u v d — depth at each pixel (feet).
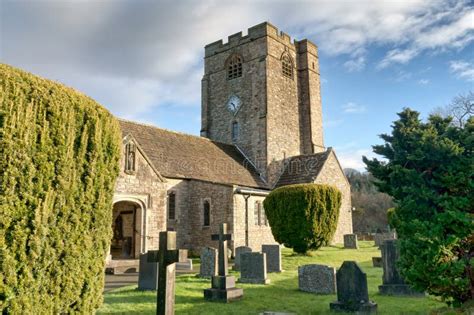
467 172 22.98
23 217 15.74
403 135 25.82
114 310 28.81
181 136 93.71
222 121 113.29
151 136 84.07
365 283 28.86
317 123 118.52
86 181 19.12
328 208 65.51
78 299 18.43
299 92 119.14
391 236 91.50
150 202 63.31
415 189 23.73
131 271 54.13
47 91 17.53
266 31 108.58
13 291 15.16
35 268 16.17
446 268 21.84
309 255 64.95
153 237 63.16
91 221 19.47
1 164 15.17
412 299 33.06
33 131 16.53
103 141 20.57
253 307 30.94
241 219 76.95
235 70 113.70
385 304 31.14
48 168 16.97
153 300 32.27
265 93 105.09
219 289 33.86
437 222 22.79
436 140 23.85
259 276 42.24
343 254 70.28
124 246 64.90
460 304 22.81
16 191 15.61
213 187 77.87
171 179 77.15
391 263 35.91
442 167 23.93
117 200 58.13
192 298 34.14
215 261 44.68
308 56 121.19
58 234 17.37
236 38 114.73
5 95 15.62
